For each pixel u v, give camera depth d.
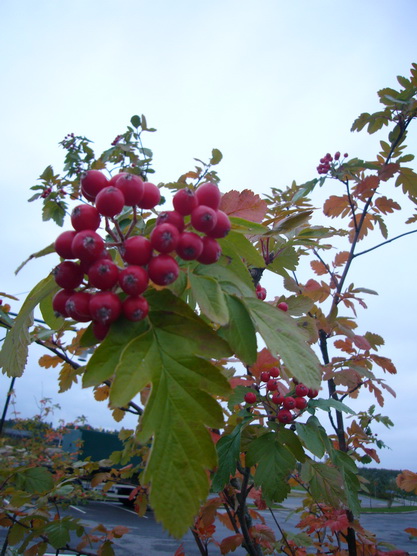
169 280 0.15
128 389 0.13
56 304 0.16
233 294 0.17
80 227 0.16
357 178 0.51
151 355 0.14
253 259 0.20
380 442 0.61
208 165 0.55
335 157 0.57
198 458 0.12
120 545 1.33
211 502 0.38
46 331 0.30
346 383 0.44
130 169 0.63
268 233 0.23
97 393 0.43
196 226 0.16
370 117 0.56
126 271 0.14
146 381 0.13
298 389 0.33
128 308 0.14
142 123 0.67
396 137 0.55
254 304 0.17
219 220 0.17
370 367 0.51
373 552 0.42
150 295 0.15
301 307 0.33
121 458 0.49
